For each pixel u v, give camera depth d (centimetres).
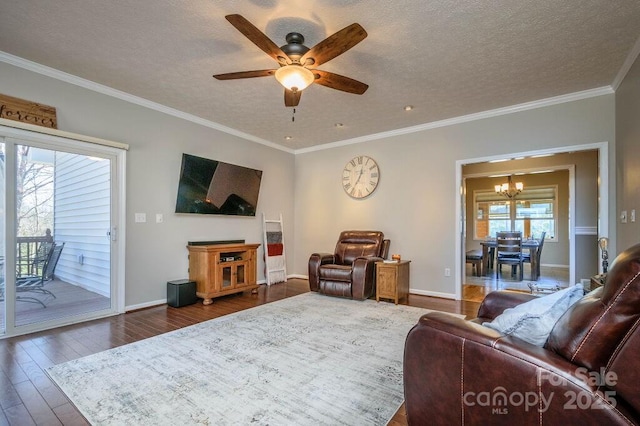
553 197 827
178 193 418
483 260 682
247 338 279
